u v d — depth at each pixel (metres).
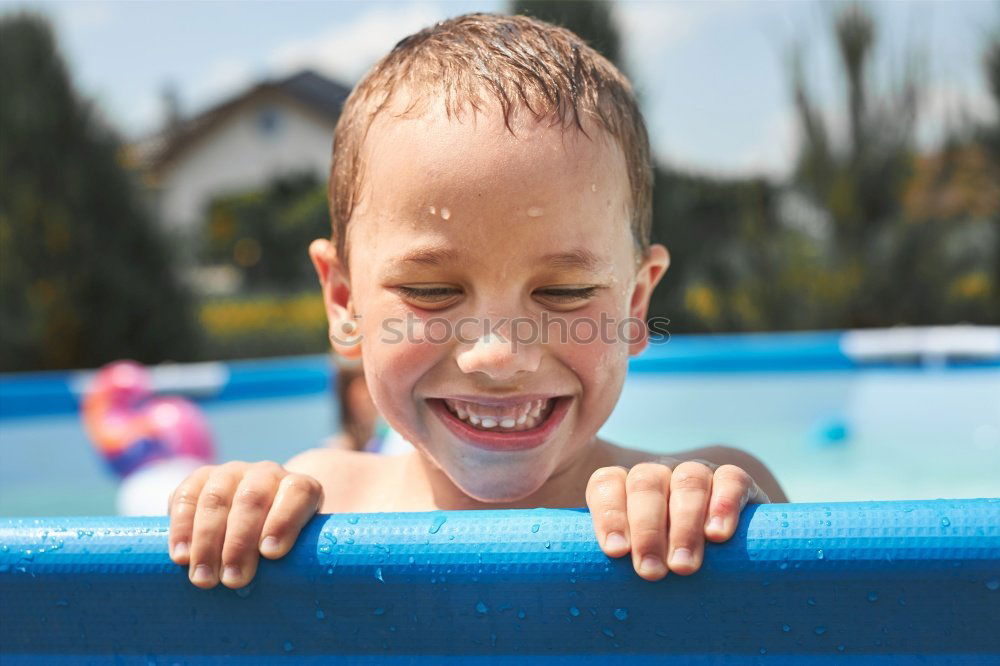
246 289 19.95
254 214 21.50
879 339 4.98
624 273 1.24
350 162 1.35
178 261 9.70
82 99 9.22
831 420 4.09
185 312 9.54
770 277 9.40
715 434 4.09
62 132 8.99
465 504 1.50
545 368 1.15
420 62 1.26
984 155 9.29
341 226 1.42
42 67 9.06
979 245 9.39
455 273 1.11
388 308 1.17
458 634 0.88
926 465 3.55
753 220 9.67
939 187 9.42
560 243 1.11
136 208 9.36
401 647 0.89
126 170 9.47
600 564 0.86
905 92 9.47
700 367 5.01
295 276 20.59
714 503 0.86
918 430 4.08
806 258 9.50
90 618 0.93
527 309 1.12
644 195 1.36
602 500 0.88
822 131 9.66
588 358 1.17
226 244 21.23
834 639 0.84
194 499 0.94
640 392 4.79
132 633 0.93
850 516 0.84
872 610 0.83
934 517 0.82
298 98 24.45
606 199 1.18
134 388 3.68
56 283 8.74
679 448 3.86
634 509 0.87
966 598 0.81
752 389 4.75
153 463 3.41
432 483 1.54
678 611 0.85
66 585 0.93
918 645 0.83
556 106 1.14
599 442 1.60
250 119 24.56
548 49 1.32
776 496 1.62
